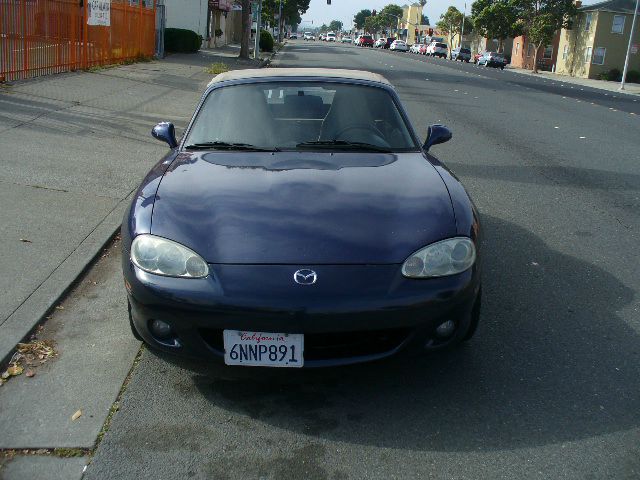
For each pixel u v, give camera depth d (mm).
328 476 2670
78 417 3020
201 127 4367
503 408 3156
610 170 8820
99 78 15406
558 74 57344
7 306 4012
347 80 4699
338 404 3180
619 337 3922
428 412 3119
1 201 5891
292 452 2818
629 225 6266
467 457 2791
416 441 2898
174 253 3088
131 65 19984
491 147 10352
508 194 7328
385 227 3195
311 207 3307
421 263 3076
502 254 5363
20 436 2869
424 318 3029
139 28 22031
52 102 11094
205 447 2838
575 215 6562
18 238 5094
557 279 4844
